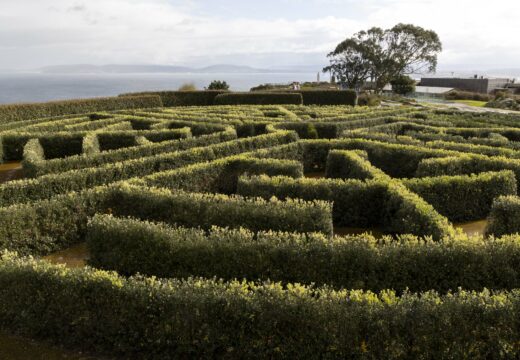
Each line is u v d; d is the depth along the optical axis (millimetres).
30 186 11102
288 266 7125
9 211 9117
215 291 5910
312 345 5441
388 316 5309
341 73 81875
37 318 6461
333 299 5645
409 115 25906
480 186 11367
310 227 8688
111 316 6121
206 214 9172
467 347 5219
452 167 12938
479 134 19266
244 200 10094
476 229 11055
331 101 41938
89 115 26672
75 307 6273
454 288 6770
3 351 6223
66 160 14062
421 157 14500
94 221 8352
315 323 5418
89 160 14422
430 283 6805
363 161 13219
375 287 6871
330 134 20953
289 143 16297
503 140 16891
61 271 6555
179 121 21406
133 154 15250
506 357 5207
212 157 14961
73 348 6332
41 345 6379
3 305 6613
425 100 65188
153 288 6062
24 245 9320
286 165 12984
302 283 7090
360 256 6891
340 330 5340
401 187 10484
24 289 6500
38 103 30938
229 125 19750
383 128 19969
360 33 79375
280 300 5699
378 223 11211
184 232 7961
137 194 9977
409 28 77062
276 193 11086
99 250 8273
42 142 19344
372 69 79438
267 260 7180
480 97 66000
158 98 38344
